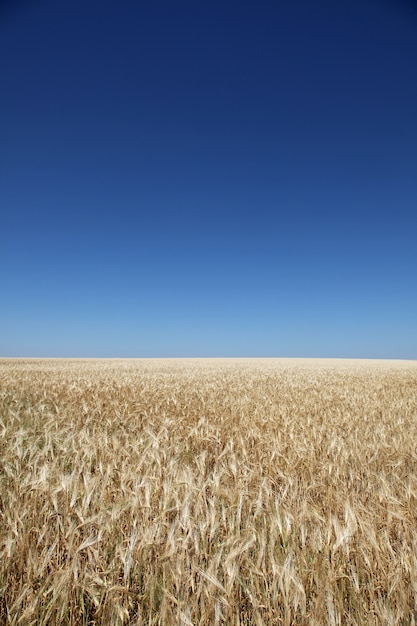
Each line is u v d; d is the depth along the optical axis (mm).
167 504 2947
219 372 22641
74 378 16031
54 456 4652
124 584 2316
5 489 3332
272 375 20391
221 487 3271
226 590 2070
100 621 2207
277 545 2557
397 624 1981
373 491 3535
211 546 2615
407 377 20297
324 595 2096
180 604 2035
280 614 2107
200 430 6148
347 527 2492
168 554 2256
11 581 2373
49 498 3084
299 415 8242
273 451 4574
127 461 4188
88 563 2396
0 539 2566
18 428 6605
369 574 2355
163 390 12039
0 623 2055
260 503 2936
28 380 14867
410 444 5500
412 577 2205
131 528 2799
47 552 2453
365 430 6883
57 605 2156
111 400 9961
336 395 12008
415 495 3213
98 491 3266
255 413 8164
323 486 3729
